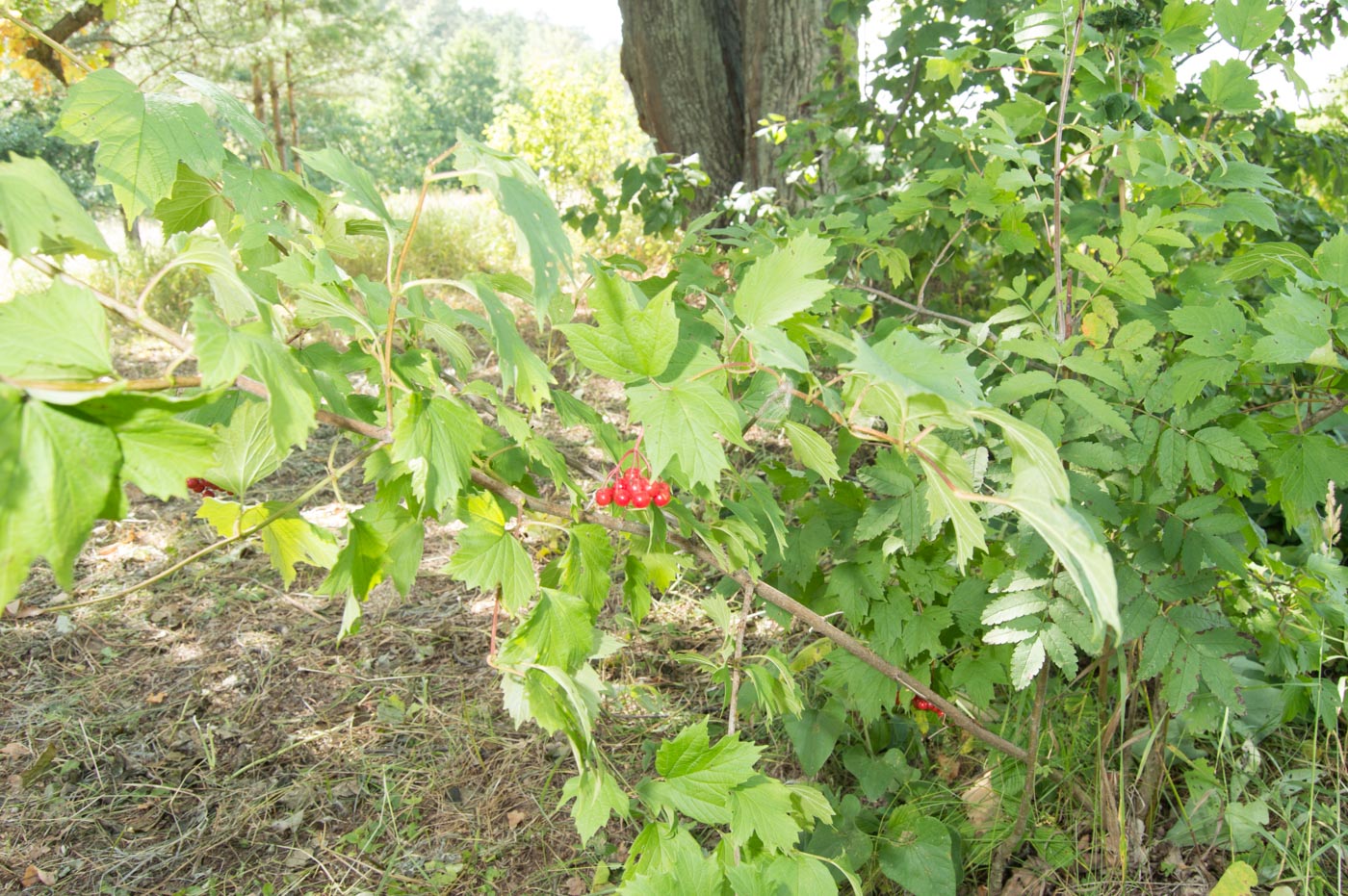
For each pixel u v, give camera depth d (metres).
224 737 2.96
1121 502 1.83
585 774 1.30
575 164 14.10
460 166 1.02
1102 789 2.19
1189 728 2.01
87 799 2.70
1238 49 1.98
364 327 1.14
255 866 2.46
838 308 2.28
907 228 3.06
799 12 5.66
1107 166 1.93
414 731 2.96
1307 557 2.23
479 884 2.39
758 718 2.84
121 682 3.24
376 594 3.80
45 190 0.77
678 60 6.23
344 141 29.80
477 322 1.32
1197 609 1.73
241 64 11.20
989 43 3.52
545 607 1.32
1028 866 2.21
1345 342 1.52
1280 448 1.75
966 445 1.81
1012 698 2.46
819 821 2.15
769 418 1.53
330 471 1.30
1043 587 1.77
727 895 1.24
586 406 1.52
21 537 0.65
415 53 15.20
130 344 7.31
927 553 2.14
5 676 3.26
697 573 3.80
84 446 0.68
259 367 0.86
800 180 4.20
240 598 3.78
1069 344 1.72
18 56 9.10
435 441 1.10
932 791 2.40
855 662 2.16
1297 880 2.04
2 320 0.69
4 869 2.44
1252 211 1.86
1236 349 1.61
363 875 2.43
